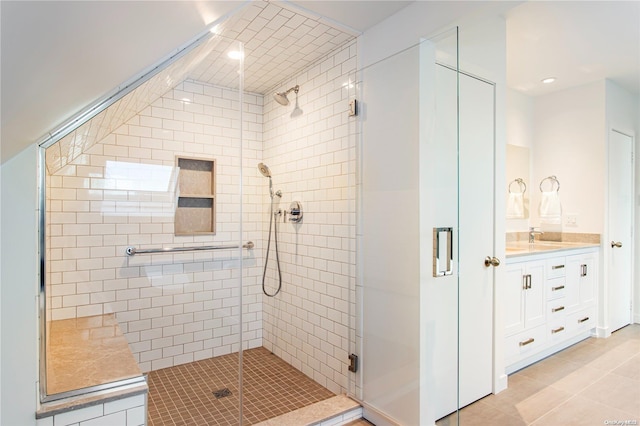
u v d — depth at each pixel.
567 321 3.16
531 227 3.75
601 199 3.56
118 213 2.38
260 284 3.30
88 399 1.26
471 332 2.24
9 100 0.74
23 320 1.20
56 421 1.21
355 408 2.20
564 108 3.83
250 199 3.25
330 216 2.52
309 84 2.73
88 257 2.21
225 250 2.89
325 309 2.56
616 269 3.73
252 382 2.62
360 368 2.25
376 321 2.14
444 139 1.81
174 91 2.68
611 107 3.62
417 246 1.90
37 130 1.10
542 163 4.00
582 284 3.36
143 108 2.45
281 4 1.92
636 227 4.02
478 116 2.30
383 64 2.10
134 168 2.47
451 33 1.75
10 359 1.17
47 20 0.56
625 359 2.97
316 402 2.30
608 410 2.18
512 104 3.82
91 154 2.25
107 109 1.40
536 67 3.21
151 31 0.88
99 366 1.57
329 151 2.54
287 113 2.98
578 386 2.49
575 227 3.75
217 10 1.02
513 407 2.21
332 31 2.24
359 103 2.29
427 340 1.90
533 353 2.80
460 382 2.18
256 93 3.29
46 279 1.45
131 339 2.41
